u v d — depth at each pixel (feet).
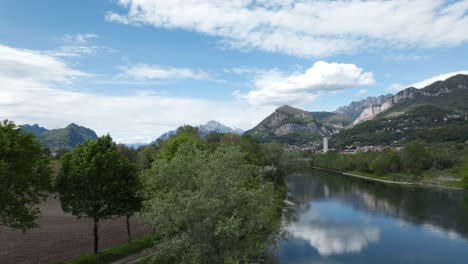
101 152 154.61
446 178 536.83
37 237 178.81
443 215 290.97
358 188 471.21
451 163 603.26
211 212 106.63
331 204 348.18
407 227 253.03
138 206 156.35
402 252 197.47
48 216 229.45
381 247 206.69
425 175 572.92
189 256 108.68
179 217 105.19
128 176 156.66
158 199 115.03
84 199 145.69
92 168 144.97
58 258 146.00
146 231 194.59
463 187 464.65
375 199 378.53
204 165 124.47
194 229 109.60
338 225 260.42
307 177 618.44
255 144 433.48
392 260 184.96
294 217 287.07
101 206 151.02
